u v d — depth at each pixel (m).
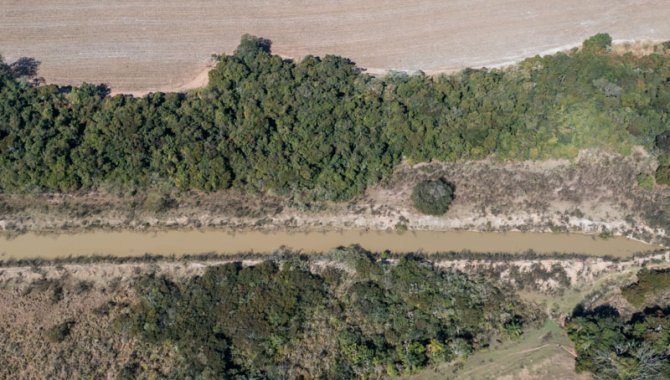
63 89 83.31
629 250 75.25
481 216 76.38
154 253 73.50
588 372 65.31
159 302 69.38
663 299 70.62
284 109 77.38
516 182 77.44
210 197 75.56
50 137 74.88
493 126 77.75
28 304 69.69
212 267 71.81
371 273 71.50
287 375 65.81
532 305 71.69
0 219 73.56
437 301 69.69
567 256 74.56
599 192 77.12
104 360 66.75
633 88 81.25
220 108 77.56
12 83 79.25
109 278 71.44
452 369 66.75
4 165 73.38
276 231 75.44
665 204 75.88
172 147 74.50
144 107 77.38
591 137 78.06
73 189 74.25
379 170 76.00
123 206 74.69
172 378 65.12
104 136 74.94
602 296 72.31
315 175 74.69
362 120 78.06
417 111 78.75
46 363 66.50
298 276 70.50
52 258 72.44
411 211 76.31
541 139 77.62
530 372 66.50
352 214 76.00
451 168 78.06
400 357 66.38
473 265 73.69
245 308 68.44
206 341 66.62
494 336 68.94
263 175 74.38
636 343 64.62
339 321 69.12
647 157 77.81
